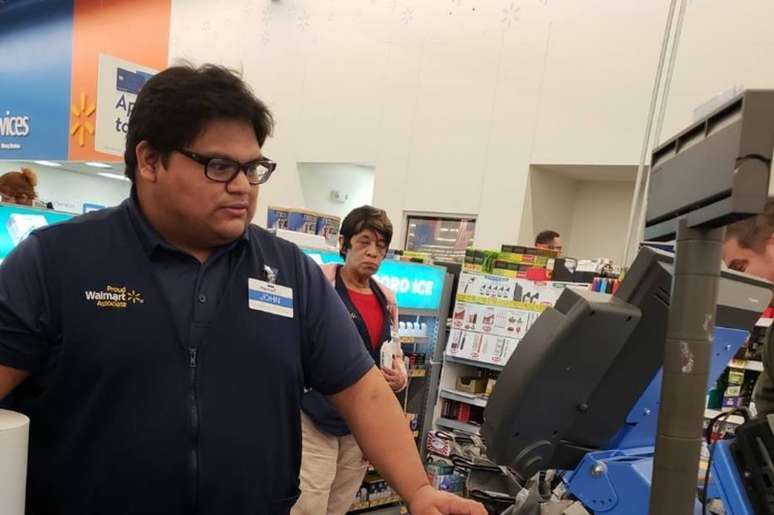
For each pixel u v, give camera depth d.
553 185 5.57
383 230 2.42
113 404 0.92
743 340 1.26
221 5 7.64
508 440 1.12
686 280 0.65
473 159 5.57
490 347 3.23
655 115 4.56
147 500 0.93
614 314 1.07
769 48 4.09
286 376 1.05
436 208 5.79
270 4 7.18
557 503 1.37
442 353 3.48
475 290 3.32
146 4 8.47
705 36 4.34
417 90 5.98
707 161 0.61
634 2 4.73
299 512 2.27
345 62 6.54
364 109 6.36
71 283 0.93
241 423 0.98
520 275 3.25
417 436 3.43
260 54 7.24
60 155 9.57
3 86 10.48
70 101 9.45
